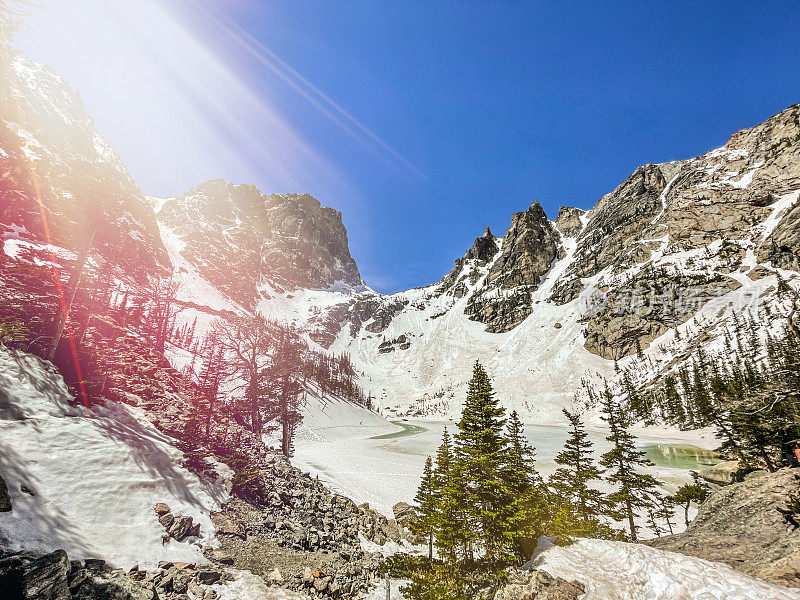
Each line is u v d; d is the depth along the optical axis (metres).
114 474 18.80
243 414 49.31
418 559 25.17
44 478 16.12
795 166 191.12
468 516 25.58
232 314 155.00
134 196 166.00
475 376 28.70
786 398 23.86
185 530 18.39
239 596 15.66
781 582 13.04
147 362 36.12
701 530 18.77
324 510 29.03
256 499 25.56
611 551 18.30
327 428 103.38
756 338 110.81
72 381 24.02
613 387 150.00
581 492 33.41
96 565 13.22
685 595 13.46
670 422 100.38
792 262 146.50
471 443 27.39
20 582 10.11
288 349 74.81
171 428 26.33
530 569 17.77
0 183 64.88
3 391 19.31
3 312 23.83
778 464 28.64
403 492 44.69
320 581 18.50
